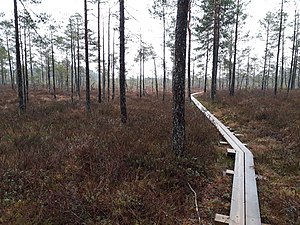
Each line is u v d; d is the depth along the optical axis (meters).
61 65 43.91
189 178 5.80
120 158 6.38
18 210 4.57
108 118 13.23
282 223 4.60
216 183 6.12
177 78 6.70
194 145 7.76
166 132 8.88
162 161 6.28
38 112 15.45
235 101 19.92
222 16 21.73
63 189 5.03
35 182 5.64
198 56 28.81
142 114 13.77
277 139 10.05
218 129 11.38
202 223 4.52
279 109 14.80
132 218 4.49
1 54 37.94
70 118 13.42
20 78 15.55
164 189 5.46
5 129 10.80
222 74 53.12
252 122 13.04
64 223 4.27
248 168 6.91
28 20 15.23
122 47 12.27
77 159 6.68
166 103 21.70
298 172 6.93
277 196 5.57
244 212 4.70
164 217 4.46
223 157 7.98
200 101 25.39
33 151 7.39
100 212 4.59
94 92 41.03
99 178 5.63
